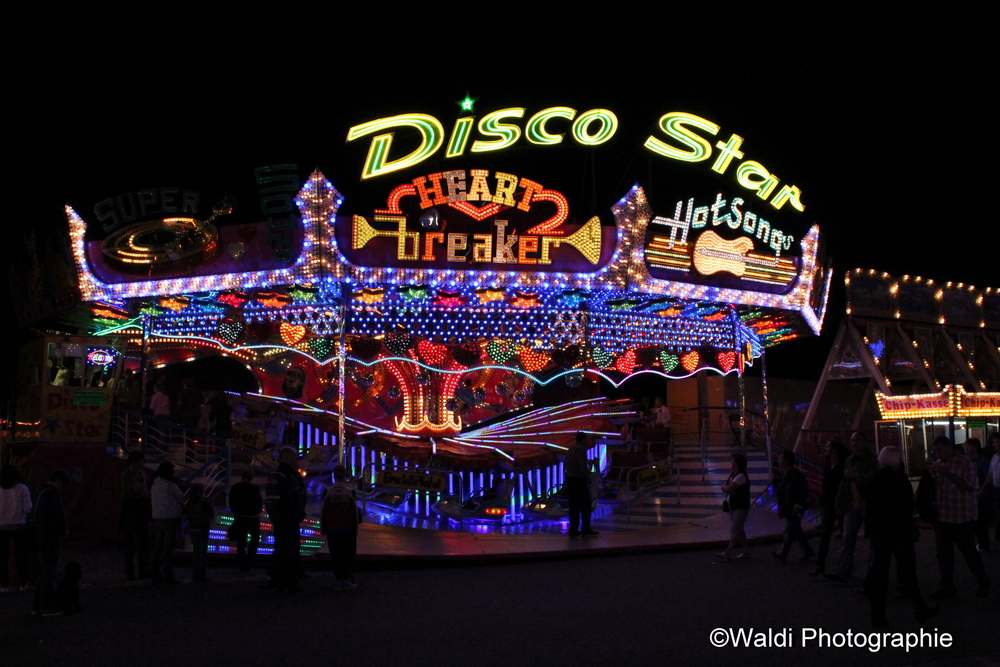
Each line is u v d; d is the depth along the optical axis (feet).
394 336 71.10
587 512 51.03
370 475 59.88
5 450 66.64
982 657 22.95
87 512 54.34
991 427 71.26
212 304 64.85
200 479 50.44
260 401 66.85
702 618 27.99
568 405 73.82
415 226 53.67
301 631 27.12
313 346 72.18
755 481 66.90
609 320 73.46
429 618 28.81
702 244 58.49
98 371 58.23
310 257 53.31
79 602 32.37
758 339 79.36
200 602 33.30
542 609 29.99
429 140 54.19
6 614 32.04
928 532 53.47
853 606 29.94
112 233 55.83
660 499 62.85
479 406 74.28
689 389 95.66
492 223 54.29
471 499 56.65
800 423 94.32
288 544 35.60
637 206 55.72
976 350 91.71
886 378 82.23
